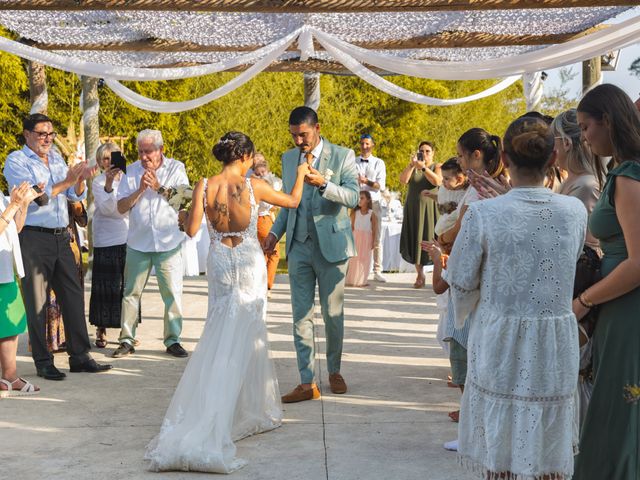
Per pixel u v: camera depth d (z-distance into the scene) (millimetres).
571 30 7883
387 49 8367
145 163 6789
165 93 24000
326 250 5445
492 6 5676
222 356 4547
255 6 5652
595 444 3279
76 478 4141
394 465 4293
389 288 10883
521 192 3047
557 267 2996
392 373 6316
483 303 3078
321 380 6113
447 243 4602
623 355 3178
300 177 5129
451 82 27359
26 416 5211
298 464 4324
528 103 9773
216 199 4852
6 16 6980
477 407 3096
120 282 7195
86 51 8719
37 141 6141
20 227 5633
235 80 8477
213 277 4801
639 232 3059
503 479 3039
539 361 2986
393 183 26844
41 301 6152
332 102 25781
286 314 9000
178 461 4207
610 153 3271
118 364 6680
